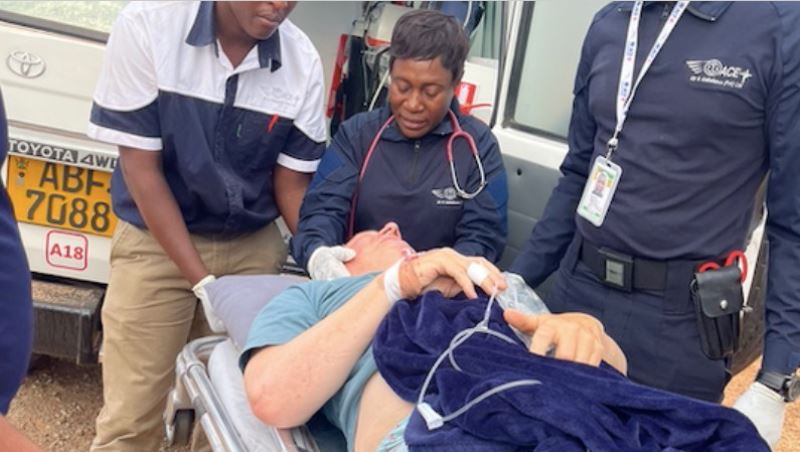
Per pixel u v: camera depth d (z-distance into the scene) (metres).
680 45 1.80
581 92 2.11
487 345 1.48
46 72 2.38
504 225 2.39
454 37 2.18
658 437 1.31
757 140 1.77
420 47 2.15
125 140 2.07
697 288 1.83
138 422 2.31
